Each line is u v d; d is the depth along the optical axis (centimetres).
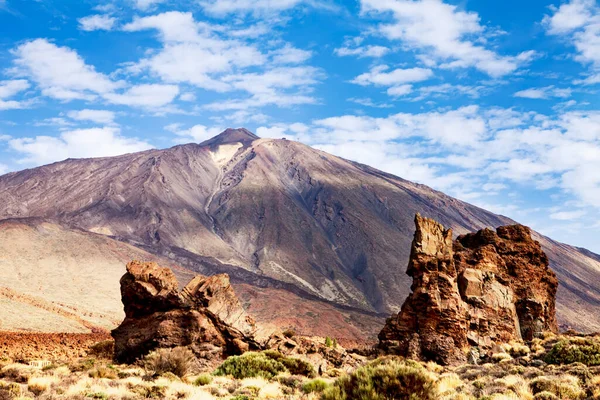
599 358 4575
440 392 3416
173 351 4441
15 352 6231
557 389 3222
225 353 5097
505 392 3169
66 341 7875
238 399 3134
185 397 3145
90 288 18950
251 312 18250
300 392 3547
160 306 5222
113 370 4141
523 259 6988
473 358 5497
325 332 17238
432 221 6334
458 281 6300
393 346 5747
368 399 2655
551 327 6888
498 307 6200
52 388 3147
